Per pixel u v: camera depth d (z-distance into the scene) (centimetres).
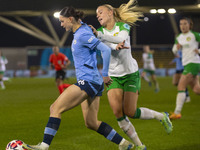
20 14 11612
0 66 6788
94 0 9538
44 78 11512
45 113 3325
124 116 1789
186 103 4041
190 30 2928
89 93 1541
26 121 2873
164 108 3591
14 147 1489
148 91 5875
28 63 13062
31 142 2116
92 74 1540
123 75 1767
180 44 2945
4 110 3578
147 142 2067
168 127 1895
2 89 6625
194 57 2880
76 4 9650
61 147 1961
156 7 10138
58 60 4725
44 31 15188
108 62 1515
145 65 6341
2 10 10825
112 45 1714
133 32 12119
